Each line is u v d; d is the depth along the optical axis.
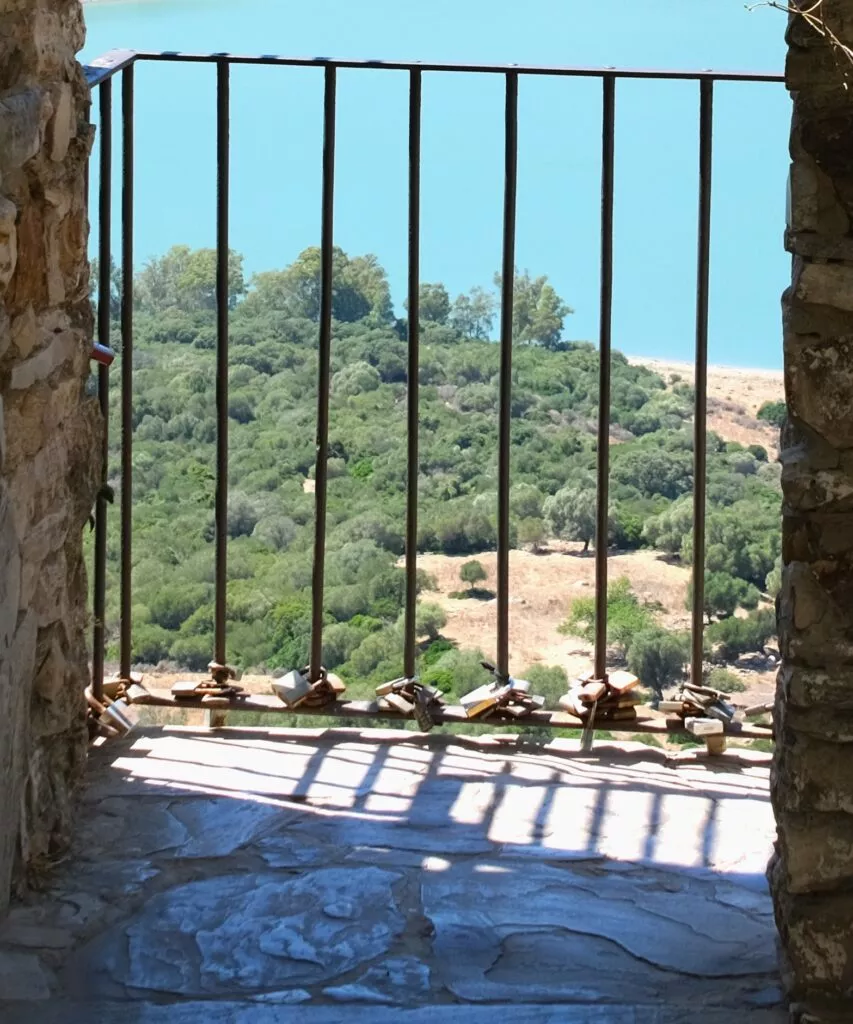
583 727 3.13
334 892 2.46
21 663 2.33
